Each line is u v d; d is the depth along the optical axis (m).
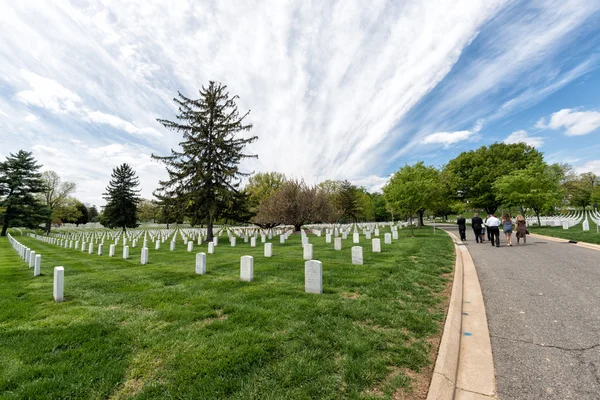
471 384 2.79
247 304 5.25
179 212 24.66
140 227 67.44
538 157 32.78
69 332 4.13
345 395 2.58
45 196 60.28
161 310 5.08
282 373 2.94
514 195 24.58
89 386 2.83
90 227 70.94
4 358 3.39
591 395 2.54
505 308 4.92
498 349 3.49
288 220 32.78
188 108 25.47
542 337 3.76
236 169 25.28
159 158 24.50
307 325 4.16
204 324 4.43
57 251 18.22
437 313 4.67
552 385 2.72
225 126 25.33
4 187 44.94
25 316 4.97
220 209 25.17
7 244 27.47
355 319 4.45
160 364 3.21
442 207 37.59
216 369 3.04
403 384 2.74
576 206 51.34
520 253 10.87
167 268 9.70
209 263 10.27
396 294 5.75
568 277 6.80
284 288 6.34
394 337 3.78
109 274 8.74
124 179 51.28
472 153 39.31
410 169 32.69
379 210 78.25
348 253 12.12
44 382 2.86
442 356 3.21
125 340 3.85
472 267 8.59
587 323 4.12
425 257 10.28
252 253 13.69
